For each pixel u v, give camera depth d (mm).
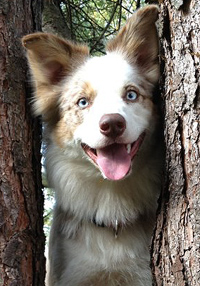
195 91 489
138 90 636
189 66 499
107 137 572
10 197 556
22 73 614
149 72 660
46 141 708
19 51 613
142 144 634
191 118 491
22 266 554
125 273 660
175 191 505
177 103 506
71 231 675
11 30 604
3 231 547
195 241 477
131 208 665
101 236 660
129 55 684
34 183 592
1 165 557
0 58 584
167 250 509
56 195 709
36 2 666
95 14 1054
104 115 566
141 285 659
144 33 674
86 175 663
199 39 496
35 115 634
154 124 643
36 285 574
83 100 638
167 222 513
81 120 636
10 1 610
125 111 600
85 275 662
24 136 589
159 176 665
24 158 580
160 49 583
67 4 968
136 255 655
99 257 655
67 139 658
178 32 515
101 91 625
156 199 670
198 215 476
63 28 948
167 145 524
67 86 667
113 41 709
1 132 565
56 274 685
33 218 579
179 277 490
